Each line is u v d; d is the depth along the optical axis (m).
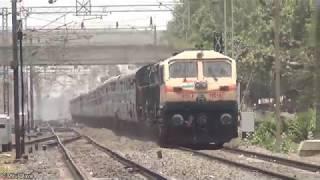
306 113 93.12
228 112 81.75
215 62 81.81
